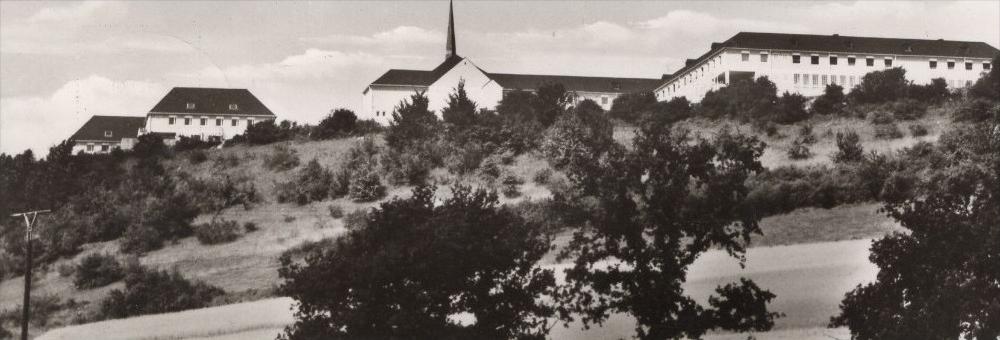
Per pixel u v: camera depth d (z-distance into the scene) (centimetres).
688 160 3850
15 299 7400
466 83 14012
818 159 8819
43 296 7300
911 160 7662
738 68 12888
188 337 5266
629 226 3788
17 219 9400
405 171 9562
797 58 13075
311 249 7694
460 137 10231
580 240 3894
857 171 7519
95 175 10331
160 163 10756
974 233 3222
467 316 4884
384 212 3947
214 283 7125
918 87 10138
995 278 3225
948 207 3372
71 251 8556
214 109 15012
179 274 7156
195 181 9875
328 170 9969
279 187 9694
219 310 6097
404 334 3525
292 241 8244
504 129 10094
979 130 7219
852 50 13188
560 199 4072
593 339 4331
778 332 4097
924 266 3284
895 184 7150
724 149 3938
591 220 3912
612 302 3781
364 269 3572
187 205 9194
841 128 9600
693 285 5116
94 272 7512
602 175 3878
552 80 15600
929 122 9375
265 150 11031
